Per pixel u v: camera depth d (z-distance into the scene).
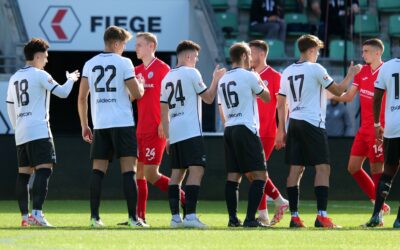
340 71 56.03
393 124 30.09
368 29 63.12
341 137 46.81
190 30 55.06
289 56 62.47
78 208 40.78
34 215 29.94
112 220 34.16
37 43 30.55
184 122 29.81
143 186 32.56
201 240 24.36
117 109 29.27
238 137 29.64
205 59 55.19
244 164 29.77
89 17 54.81
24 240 24.00
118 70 29.28
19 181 30.70
